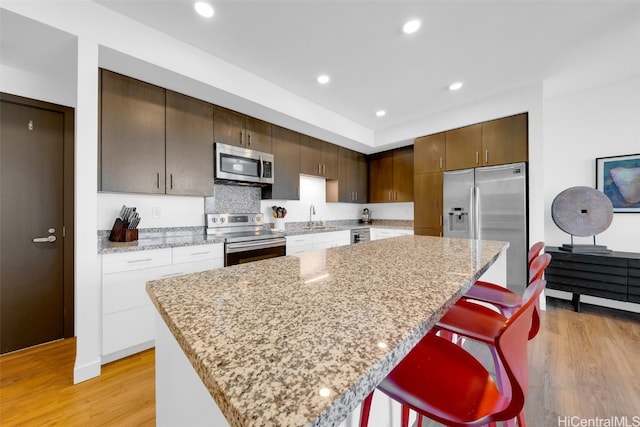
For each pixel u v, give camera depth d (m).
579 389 1.58
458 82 2.81
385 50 2.25
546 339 2.19
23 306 2.13
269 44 2.17
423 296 0.73
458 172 3.43
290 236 3.16
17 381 1.69
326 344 0.47
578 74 2.66
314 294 0.75
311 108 3.29
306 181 4.22
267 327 0.54
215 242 2.42
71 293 2.34
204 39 2.11
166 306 0.67
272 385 0.36
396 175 4.48
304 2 1.73
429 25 1.95
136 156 2.19
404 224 4.71
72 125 2.33
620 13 1.83
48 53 1.85
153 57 1.97
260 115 3.01
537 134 2.82
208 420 0.61
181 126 2.47
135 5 1.75
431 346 0.89
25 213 2.14
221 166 2.74
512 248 2.97
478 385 0.74
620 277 2.52
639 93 2.72
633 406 1.44
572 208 2.89
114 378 1.71
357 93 3.07
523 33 2.04
